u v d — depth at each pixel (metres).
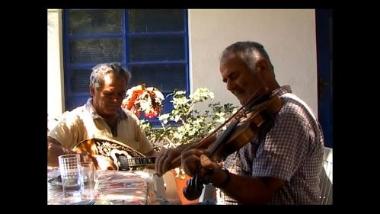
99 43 4.27
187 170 1.71
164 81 4.28
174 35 4.25
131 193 1.92
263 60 1.85
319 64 4.04
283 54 4.05
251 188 1.66
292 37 4.05
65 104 4.23
